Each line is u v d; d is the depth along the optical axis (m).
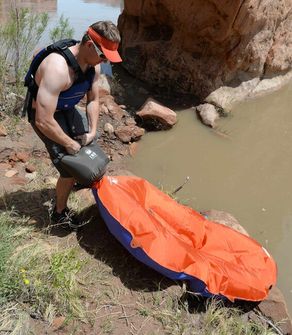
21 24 5.81
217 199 5.23
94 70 3.18
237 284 3.41
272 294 3.62
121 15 8.12
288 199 5.39
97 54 2.96
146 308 3.25
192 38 7.02
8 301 2.95
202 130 6.53
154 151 5.91
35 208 3.96
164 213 3.87
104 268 3.52
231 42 6.88
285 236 4.80
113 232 3.54
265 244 4.64
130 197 3.67
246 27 6.75
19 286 2.99
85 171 3.36
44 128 3.10
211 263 3.49
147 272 3.54
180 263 3.37
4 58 5.69
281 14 7.30
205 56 7.11
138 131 5.97
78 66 3.02
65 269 3.27
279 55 7.79
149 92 7.22
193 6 6.69
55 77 2.95
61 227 3.77
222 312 3.37
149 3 7.23
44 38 7.92
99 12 10.77
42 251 3.39
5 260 3.05
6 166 4.66
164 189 5.20
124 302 3.27
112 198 3.56
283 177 5.81
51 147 3.33
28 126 5.38
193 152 6.02
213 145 6.26
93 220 3.93
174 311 3.29
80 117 3.44
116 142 5.83
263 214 5.10
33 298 3.02
